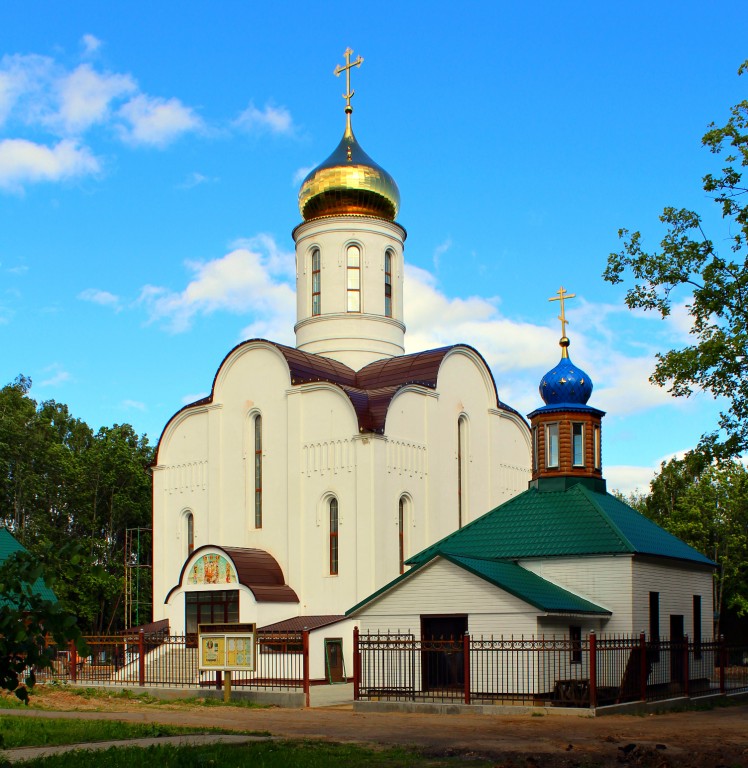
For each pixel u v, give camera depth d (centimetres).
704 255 3039
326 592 4494
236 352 5053
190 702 3334
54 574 1039
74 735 2109
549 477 3975
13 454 7200
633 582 3416
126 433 8512
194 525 5125
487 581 3152
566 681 2973
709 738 2262
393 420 4647
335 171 5478
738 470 6706
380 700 3084
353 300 5412
